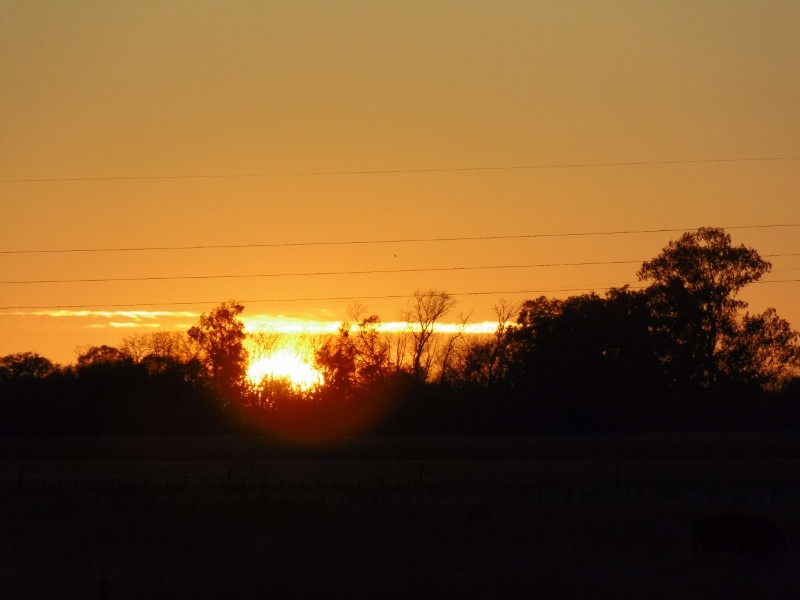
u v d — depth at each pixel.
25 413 90.88
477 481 60.31
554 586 26.94
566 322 97.00
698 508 46.97
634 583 27.48
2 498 54.06
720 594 26.41
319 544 35.88
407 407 91.31
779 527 39.03
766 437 87.31
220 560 33.44
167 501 51.06
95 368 95.75
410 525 40.75
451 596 26.30
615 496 52.47
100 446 88.50
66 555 35.41
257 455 84.06
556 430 88.88
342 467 74.56
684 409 91.88
